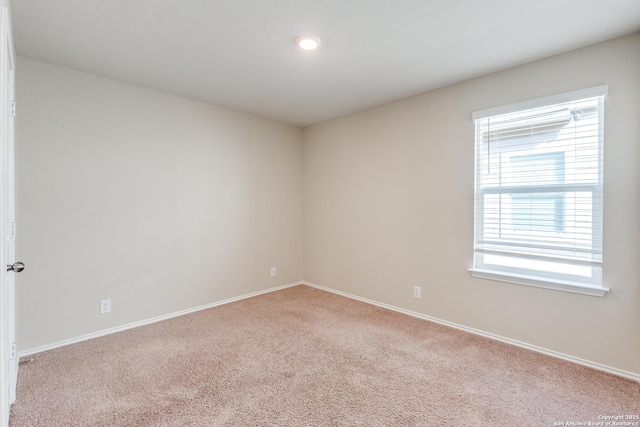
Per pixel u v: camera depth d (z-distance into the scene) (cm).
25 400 180
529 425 163
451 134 288
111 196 274
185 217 323
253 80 278
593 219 219
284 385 197
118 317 280
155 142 301
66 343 252
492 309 265
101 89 268
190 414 170
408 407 176
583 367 219
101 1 169
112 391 190
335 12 181
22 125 231
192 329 284
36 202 238
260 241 395
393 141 333
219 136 350
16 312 222
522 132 249
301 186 443
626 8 176
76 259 257
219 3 172
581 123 222
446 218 293
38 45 217
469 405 178
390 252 339
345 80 278
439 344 255
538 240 243
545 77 235
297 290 414
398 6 176
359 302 363
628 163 204
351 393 189
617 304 209
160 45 218
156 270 303
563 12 180
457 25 194
